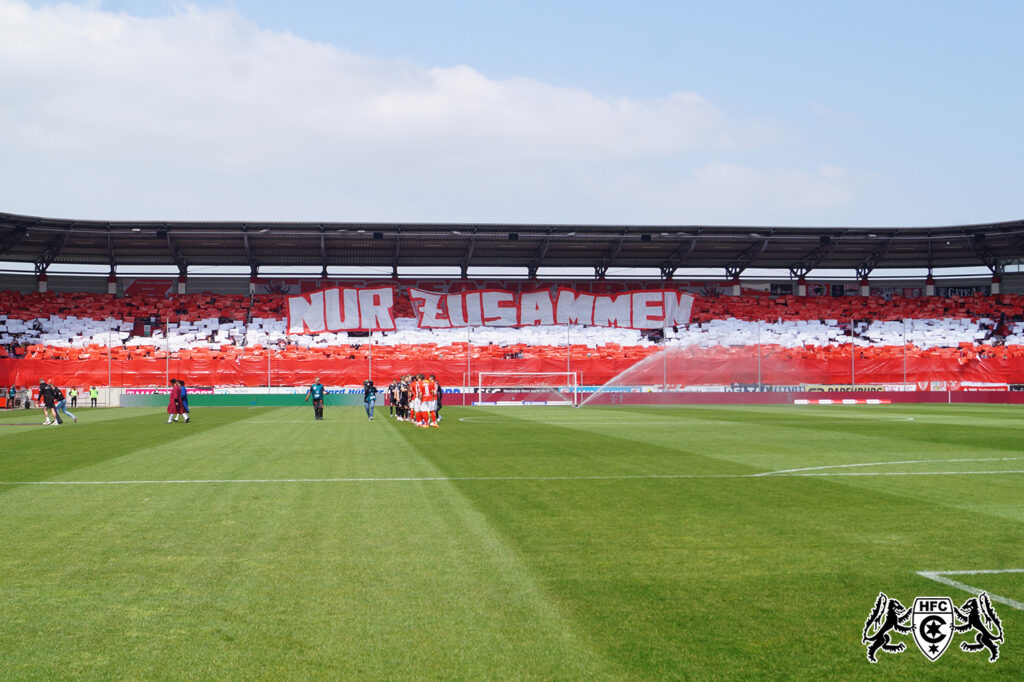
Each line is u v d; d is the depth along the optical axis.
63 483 14.73
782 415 38.25
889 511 11.84
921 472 16.44
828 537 10.03
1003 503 12.54
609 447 21.78
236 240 61.41
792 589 7.74
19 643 6.32
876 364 57.78
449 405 50.69
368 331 63.78
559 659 5.97
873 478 15.52
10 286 64.19
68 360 54.16
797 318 67.81
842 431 27.72
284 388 51.97
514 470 16.70
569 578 8.12
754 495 13.37
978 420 34.03
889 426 30.25
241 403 50.66
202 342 59.78
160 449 21.22
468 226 59.88
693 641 6.34
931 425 30.81
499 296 67.12
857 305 70.06
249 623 6.77
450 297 66.50
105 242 60.81
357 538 9.97
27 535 10.16
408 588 7.77
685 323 67.00
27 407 48.09
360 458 18.94
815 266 71.56
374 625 6.71
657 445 22.41
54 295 64.06
